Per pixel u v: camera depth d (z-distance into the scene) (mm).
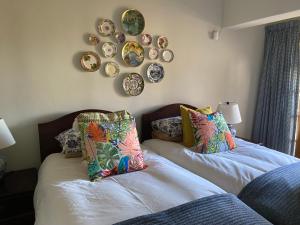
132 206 1377
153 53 2902
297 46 3193
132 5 2717
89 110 2604
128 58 2756
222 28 3299
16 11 2225
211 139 2359
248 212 1319
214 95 3412
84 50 2541
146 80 2916
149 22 2836
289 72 3273
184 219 1222
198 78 3254
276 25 3408
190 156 2254
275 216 1459
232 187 1769
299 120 3375
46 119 2467
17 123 2357
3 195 1882
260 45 3621
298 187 1671
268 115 3561
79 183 1682
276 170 1895
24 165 2443
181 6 2996
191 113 2502
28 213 1993
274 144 3475
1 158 2186
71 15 2441
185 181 1675
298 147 3418
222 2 3242
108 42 2629
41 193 1695
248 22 2939
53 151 2453
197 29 3141
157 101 3021
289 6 2475
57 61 2438
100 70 2637
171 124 2764
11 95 2303
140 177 1777
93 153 1835
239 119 3033
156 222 1195
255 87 3721
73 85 2537
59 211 1356
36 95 2395
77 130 2176
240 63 3531
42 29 2342
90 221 1234
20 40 2270
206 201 1377
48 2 2336
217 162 2082
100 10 2564
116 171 1853
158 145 2635
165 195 1491
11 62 2262
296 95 3258
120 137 1940
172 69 3059
